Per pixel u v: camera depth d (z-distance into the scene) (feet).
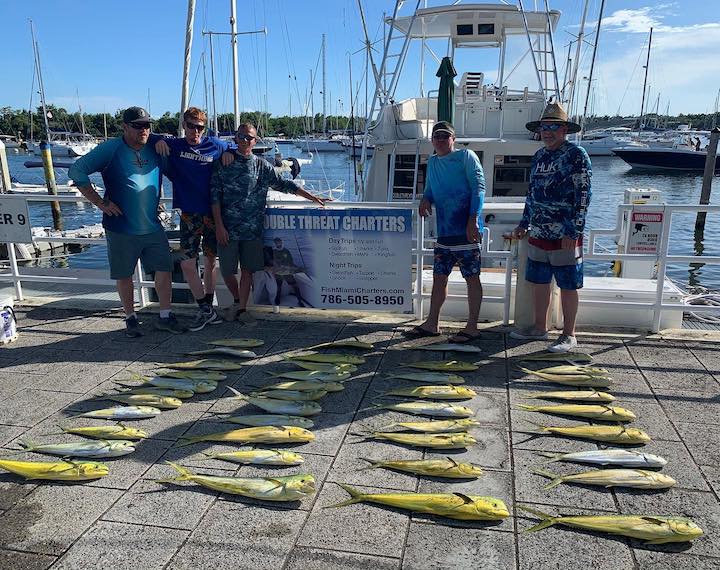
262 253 19.58
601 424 12.93
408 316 20.38
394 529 9.50
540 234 16.69
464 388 14.33
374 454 11.78
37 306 21.86
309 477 10.55
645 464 11.14
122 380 15.39
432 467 11.02
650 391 14.37
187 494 10.48
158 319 19.25
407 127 32.81
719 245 68.49
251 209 18.76
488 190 32.48
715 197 109.29
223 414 13.60
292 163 68.80
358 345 17.43
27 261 56.49
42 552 9.02
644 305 18.12
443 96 27.81
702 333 18.17
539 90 33.94
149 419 13.34
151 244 18.31
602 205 100.22
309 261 19.72
